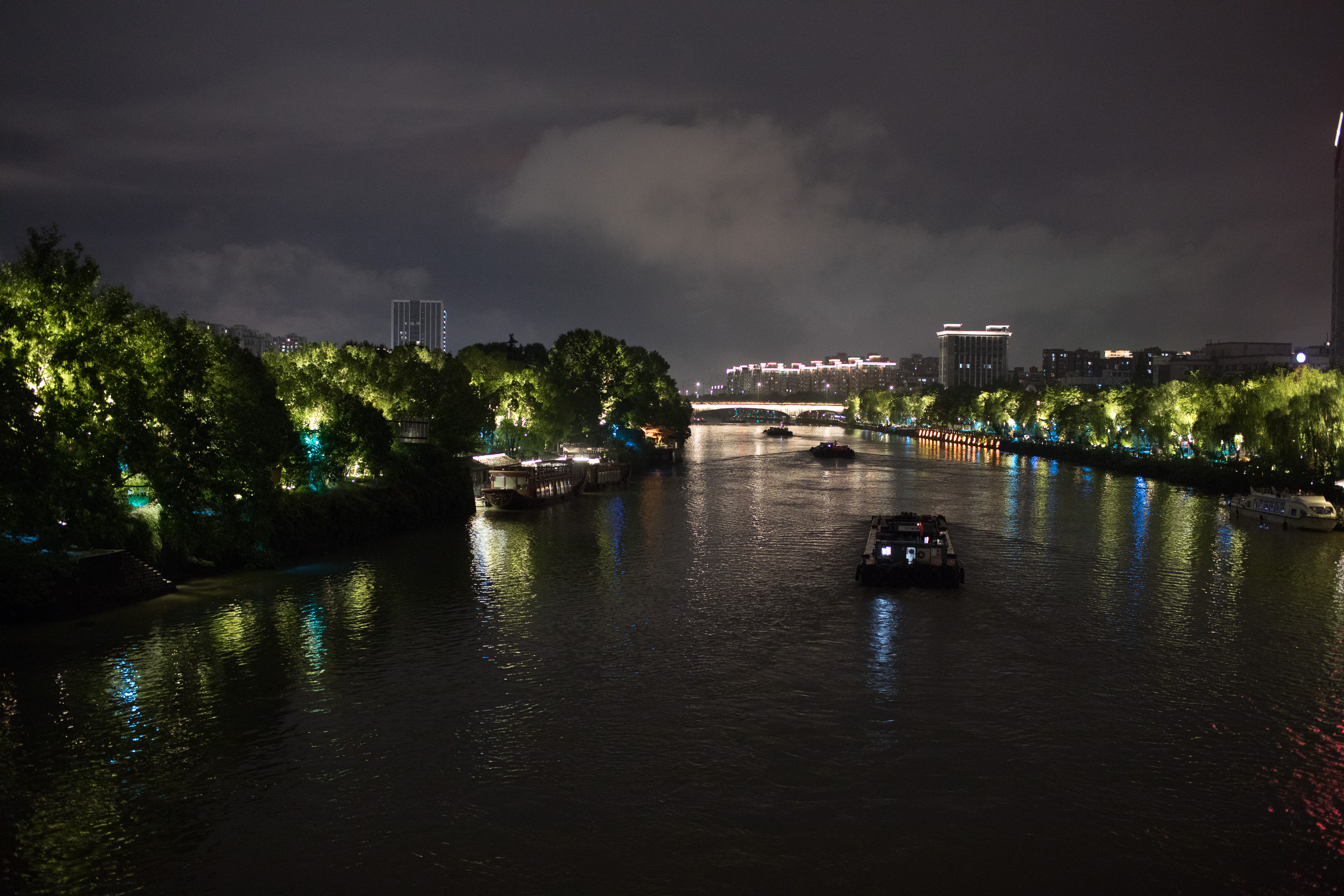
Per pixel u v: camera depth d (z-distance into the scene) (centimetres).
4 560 4988
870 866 2855
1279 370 13175
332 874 2803
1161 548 8106
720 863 2872
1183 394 16038
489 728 3856
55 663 4566
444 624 5425
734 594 6244
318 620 5441
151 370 5888
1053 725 3909
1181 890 2739
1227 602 6019
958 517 10294
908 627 5388
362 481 8950
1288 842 2994
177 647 4866
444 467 10006
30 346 5234
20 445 4788
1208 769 3500
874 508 11269
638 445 18500
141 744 3672
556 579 6700
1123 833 3045
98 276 5594
